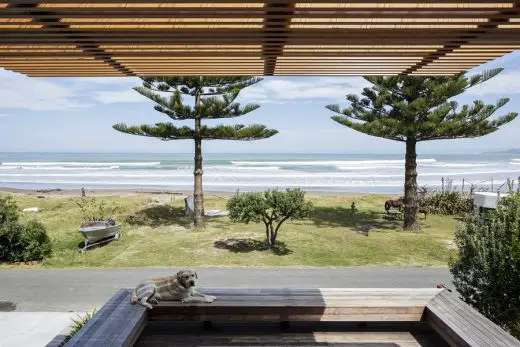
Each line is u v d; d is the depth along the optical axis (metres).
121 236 14.49
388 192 32.94
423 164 68.88
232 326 4.17
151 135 16.25
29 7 2.17
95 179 43.56
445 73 3.81
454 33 2.59
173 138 16.31
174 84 15.68
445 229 15.91
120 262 11.12
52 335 6.28
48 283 9.27
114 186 37.69
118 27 2.49
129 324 3.30
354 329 4.13
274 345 3.78
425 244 13.17
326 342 3.85
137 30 2.50
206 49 3.00
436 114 14.30
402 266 10.70
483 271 5.10
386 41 2.77
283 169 56.09
